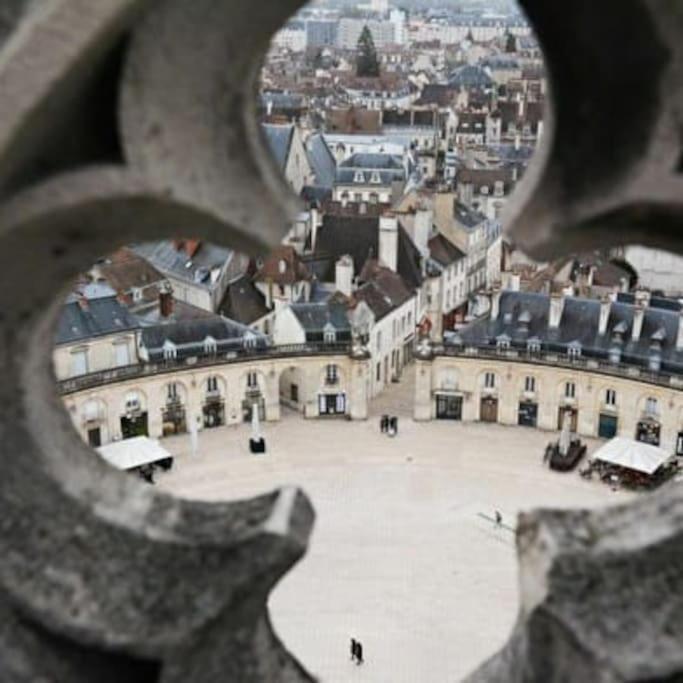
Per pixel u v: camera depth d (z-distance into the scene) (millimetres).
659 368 84312
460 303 125438
